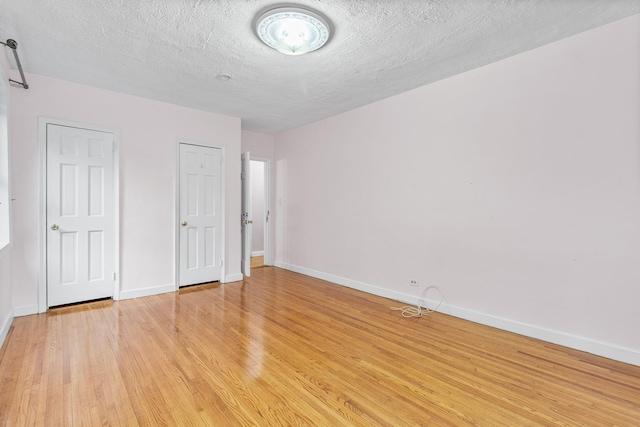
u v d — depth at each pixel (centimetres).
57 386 186
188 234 409
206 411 167
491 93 282
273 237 573
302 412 167
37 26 222
